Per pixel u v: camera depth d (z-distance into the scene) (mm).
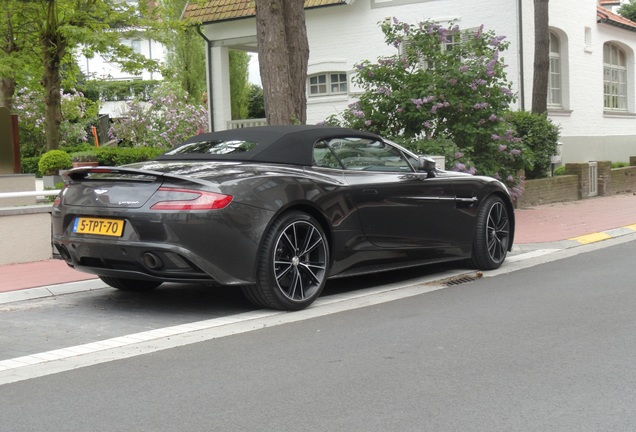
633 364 4660
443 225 7699
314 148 6820
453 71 13008
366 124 13297
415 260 7504
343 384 4344
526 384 4293
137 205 5910
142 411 3945
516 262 9008
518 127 16547
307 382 4395
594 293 6941
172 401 4098
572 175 17375
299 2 11867
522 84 19047
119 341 5438
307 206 6410
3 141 13227
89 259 6258
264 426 3699
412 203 7312
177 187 5875
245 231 5926
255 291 6176
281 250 6199
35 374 4648
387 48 20688
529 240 10789
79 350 5203
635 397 4051
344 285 7617
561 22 21000
